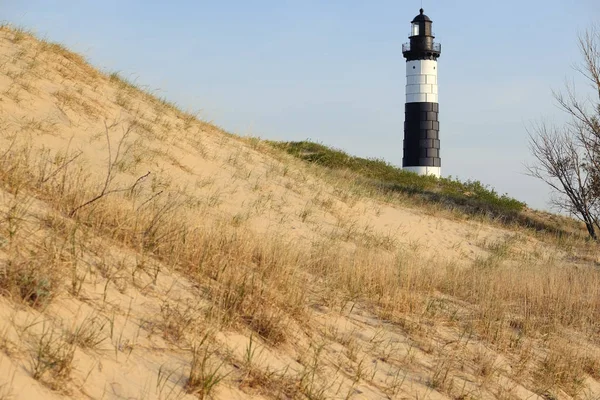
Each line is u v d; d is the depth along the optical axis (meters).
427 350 6.89
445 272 11.35
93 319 4.18
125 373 3.94
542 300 10.57
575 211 24.25
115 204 6.84
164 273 5.74
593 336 9.42
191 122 17.08
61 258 4.84
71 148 11.14
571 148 24.06
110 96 15.05
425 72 39.56
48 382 3.47
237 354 4.84
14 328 3.73
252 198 13.90
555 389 6.98
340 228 14.60
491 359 7.07
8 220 4.93
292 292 6.53
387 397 5.43
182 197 11.61
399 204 20.12
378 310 7.80
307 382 4.84
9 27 15.38
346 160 29.05
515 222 23.41
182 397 3.97
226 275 6.19
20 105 11.59
